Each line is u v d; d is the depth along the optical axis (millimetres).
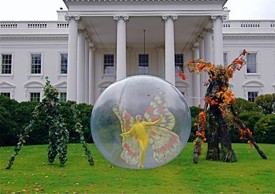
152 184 8562
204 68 13188
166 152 6613
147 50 40969
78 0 30625
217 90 12914
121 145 6633
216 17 30672
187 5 30844
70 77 30047
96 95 40781
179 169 10875
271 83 41219
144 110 6633
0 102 21000
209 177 9516
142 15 30766
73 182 8820
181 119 6699
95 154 14828
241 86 41156
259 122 22188
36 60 41594
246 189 8008
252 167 11250
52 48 41500
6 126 20047
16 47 41531
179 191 7754
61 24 41469
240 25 41406
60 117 11906
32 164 12094
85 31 34250
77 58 32594
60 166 11586
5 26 41562
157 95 6684
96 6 30844
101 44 40188
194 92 38875
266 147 17531
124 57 30359
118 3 30828
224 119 12914
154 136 6602
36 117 11820
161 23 33219
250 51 41312
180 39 38719
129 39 38625
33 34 41125
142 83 6742
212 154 12961
